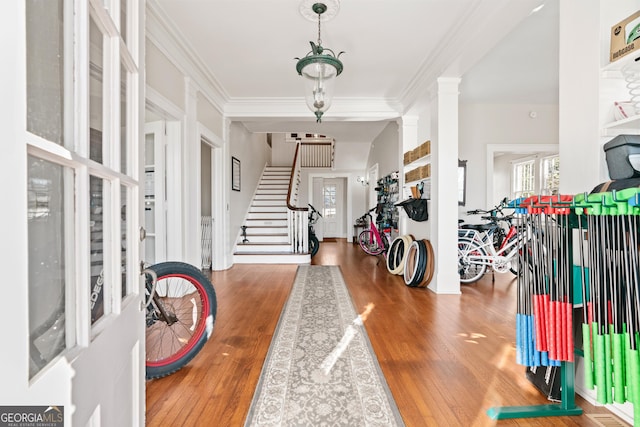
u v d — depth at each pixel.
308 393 1.75
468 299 3.53
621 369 1.21
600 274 1.27
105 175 0.84
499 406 1.63
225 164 5.16
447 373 1.96
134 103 1.12
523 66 3.79
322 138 10.29
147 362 1.89
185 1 2.55
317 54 2.42
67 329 0.69
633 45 1.44
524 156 6.77
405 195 4.96
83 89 0.74
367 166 9.09
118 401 0.94
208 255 5.55
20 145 0.50
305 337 2.49
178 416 1.55
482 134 5.31
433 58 3.46
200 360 2.11
